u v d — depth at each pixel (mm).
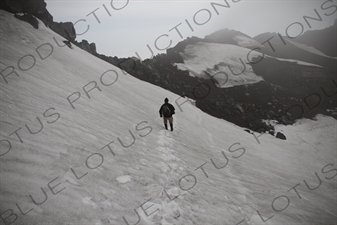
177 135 8008
